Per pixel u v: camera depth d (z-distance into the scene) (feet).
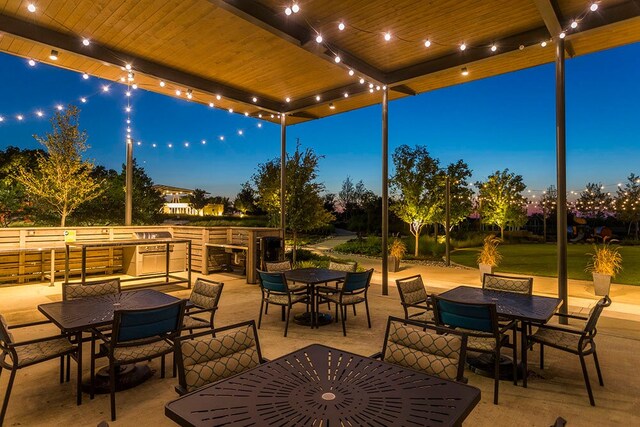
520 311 10.15
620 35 15.71
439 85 22.20
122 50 17.95
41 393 9.51
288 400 5.19
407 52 18.40
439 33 16.28
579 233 74.13
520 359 11.79
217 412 4.86
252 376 6.00
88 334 14.02
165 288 23.21
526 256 42.83
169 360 11.75
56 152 30.94
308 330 14.92
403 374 6.11
